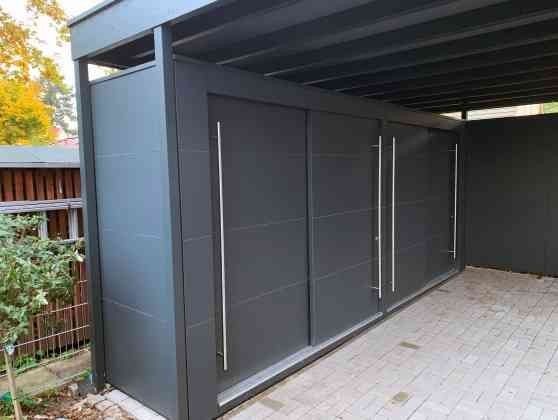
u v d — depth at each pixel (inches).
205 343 100.3
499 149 239.6
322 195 139.1
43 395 113.9
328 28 97.9
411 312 176.6
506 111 378.3
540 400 109.5
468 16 98.4
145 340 103.0
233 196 111.3
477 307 181.2
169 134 91.0
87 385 119.0
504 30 110.5
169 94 91.0
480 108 238.2
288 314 131.0
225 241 109.9
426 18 96.0
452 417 102.7
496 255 245.6
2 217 97.1
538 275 231.6
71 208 141.5
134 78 98.3
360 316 159.3
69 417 103.7
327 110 138.1
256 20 93.8
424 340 148.1
